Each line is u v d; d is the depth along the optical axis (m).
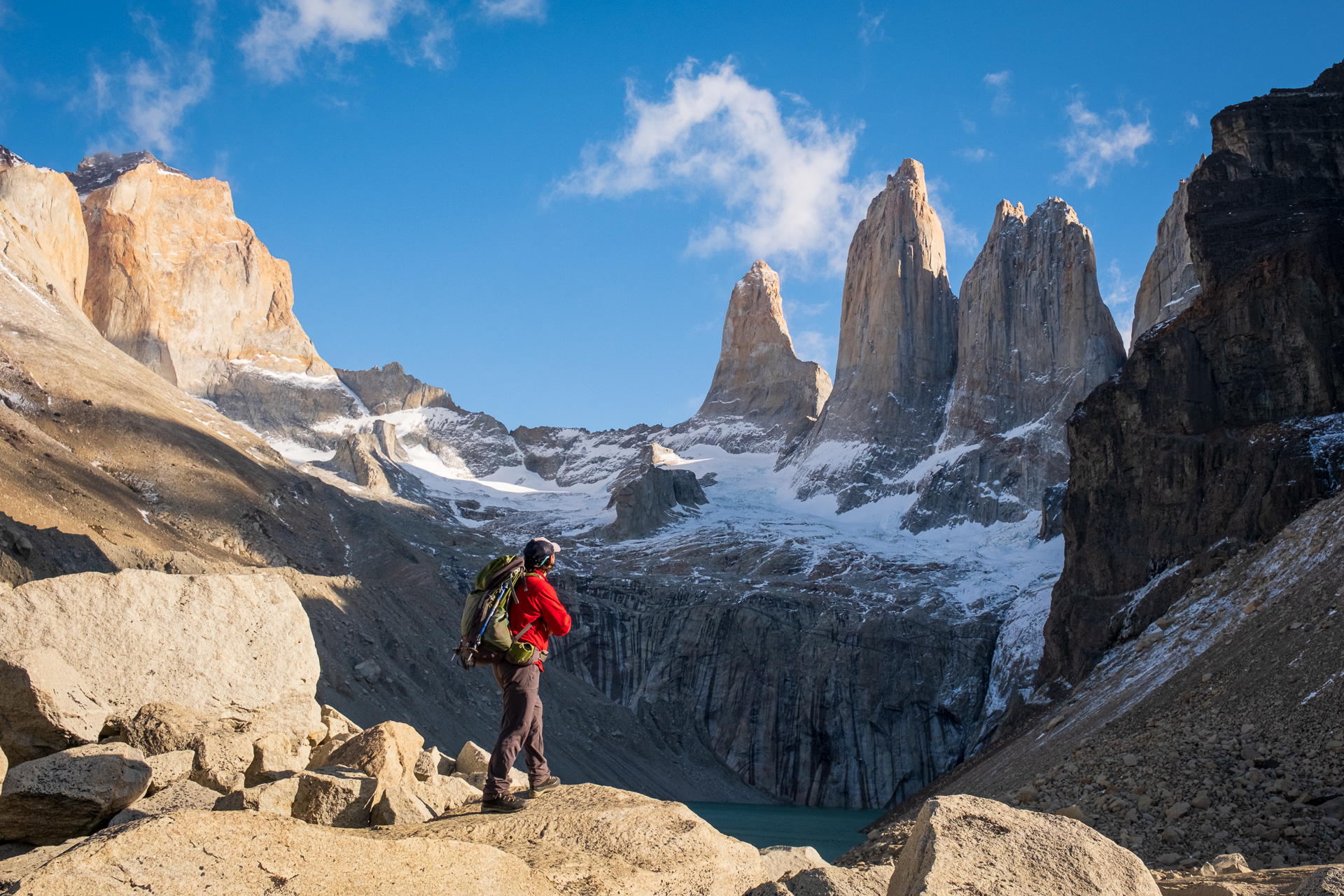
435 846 6.02
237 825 5.44
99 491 80.81
